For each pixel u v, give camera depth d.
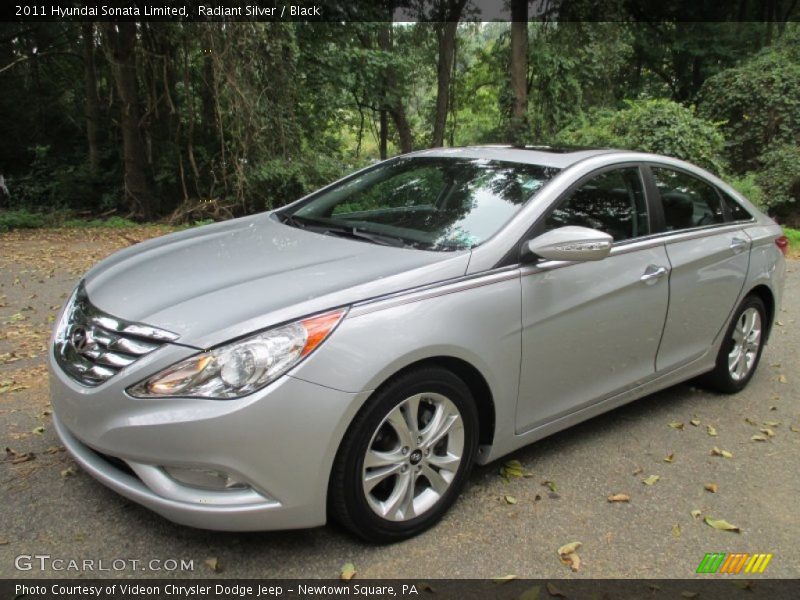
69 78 18.44
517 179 3.37
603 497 3.11
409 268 2.74
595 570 2.59
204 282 2.72
